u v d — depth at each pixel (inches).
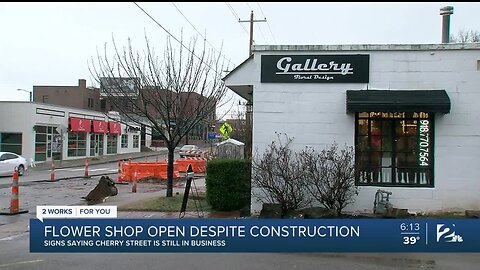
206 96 624.1
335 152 451.8
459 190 441.4
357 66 453.1
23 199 634.2
